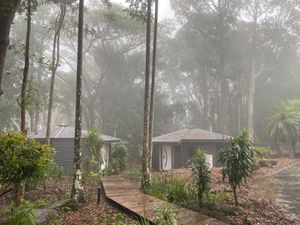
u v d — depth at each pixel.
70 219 8.46
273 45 36.56
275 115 27.84
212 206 8.81
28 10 11.09
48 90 36.66
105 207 9.67
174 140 24.38
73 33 18.55
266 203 10.01
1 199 11.11
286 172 17.50
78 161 10.09
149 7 13.27
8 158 6.03
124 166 23.34
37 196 11.53
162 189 11.15
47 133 15.45
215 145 24.25
